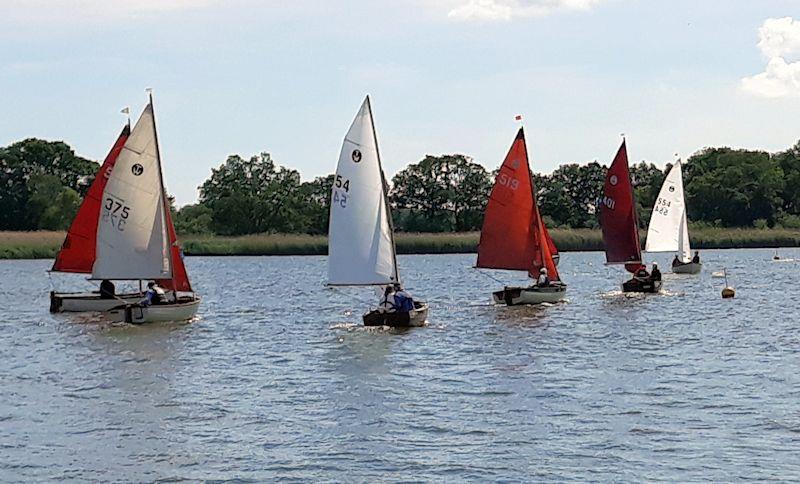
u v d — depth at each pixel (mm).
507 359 37344
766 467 22422
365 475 22141
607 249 67625
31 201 167750
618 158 67125
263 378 33688
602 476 21922
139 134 48406
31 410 28594
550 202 186500
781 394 29953
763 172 178375
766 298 64500
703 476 21875
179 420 27250
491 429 25922
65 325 49312
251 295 71312
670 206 90250
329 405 29031
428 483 21609
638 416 27172
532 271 57469
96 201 55281
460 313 54625
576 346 40781
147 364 36781
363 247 45438
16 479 22047
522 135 55812
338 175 45219
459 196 182500
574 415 27406
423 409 28359
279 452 24000
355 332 45875
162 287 50812
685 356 37938
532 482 21609
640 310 55781
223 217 165875
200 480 21938
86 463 23172
